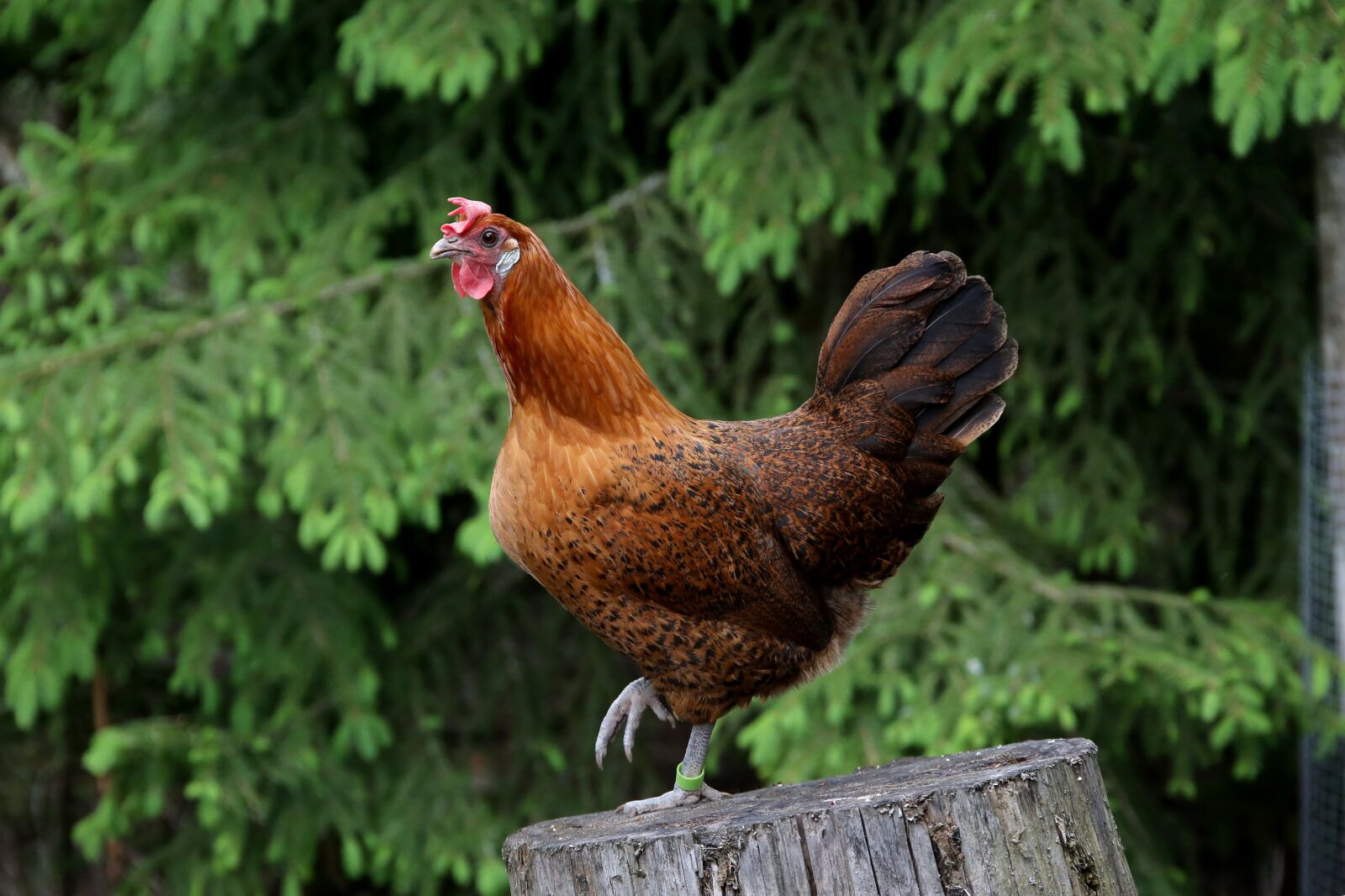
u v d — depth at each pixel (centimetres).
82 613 718
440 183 731
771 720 638
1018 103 684
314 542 661
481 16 652
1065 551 752
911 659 656
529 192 750
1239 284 768
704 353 777
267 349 661
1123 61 562
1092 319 720
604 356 398
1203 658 623
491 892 709
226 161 746
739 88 670
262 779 749
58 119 1001
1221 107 557
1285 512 770
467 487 669
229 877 755
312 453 638
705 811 389
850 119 656
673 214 729
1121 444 734
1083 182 736
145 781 729
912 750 637
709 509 399
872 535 442
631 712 446
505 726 823
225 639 792
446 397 671
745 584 405
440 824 743
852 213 643
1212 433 782
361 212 720
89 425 627
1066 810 357
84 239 714
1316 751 710
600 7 744
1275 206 743
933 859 345
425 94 761
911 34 651
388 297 696
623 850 361
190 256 775
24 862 916
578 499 393
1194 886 780
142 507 748
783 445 437
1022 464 785
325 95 762
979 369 459
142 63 696
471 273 390
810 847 349
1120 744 680
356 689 726
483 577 820
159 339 662
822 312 778
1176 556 794
